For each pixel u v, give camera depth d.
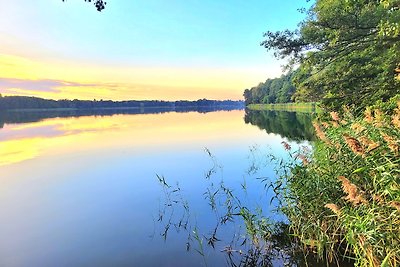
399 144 4.02
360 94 13.28
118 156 15.84
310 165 5.91
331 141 5.99
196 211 7.60
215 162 13.48
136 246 5.95
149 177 11.33
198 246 5.81
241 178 10.57
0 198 9.22
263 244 5.65
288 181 6.16
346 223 4.01
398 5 10.38
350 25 12.29
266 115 57.28
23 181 11.18
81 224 7.13
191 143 19.78
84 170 12.79
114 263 5.34
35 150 18.41
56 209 8.18
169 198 8.77
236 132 25.91
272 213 6.98
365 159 4.50
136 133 27.34
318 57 13.83
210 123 38.97
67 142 22.11
